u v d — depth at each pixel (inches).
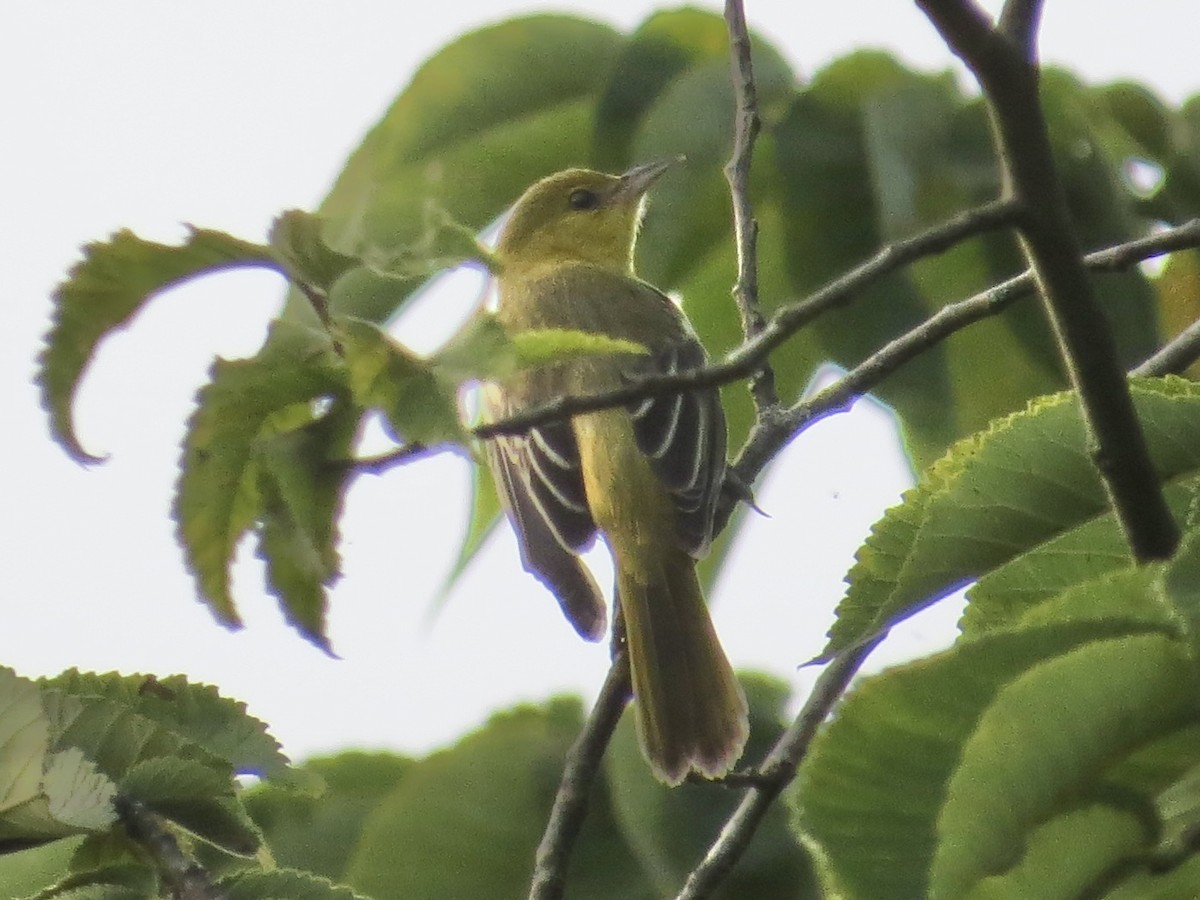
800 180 345.1
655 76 357.1
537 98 350.9
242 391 178.7
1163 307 348.8
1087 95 357.7
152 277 177.8
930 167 337.4
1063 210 196.2
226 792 191.2
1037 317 346.0
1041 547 192.9
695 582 345.7
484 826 327.0
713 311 363.9
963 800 158.9
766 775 258.7
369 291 177.2
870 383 303.4
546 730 340.2
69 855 212.4
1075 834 161.3
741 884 315.0
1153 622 154.4
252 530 184.2
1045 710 156.6
